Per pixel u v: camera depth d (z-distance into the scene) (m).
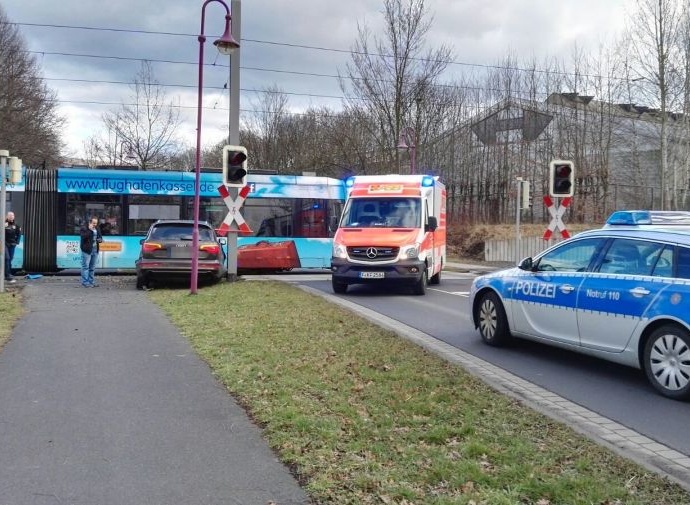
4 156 14.08
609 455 4.58
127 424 5.38
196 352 8.13
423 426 5.21
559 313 7.77
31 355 7.90
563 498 3.86
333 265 15.10
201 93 14.17
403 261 14.78
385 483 4.11
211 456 4.68
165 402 6.00
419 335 9.85
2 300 12.55
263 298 12.95
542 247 29.94
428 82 27.52
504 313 8.80
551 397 6.43
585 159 39.22
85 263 16.20
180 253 15.40
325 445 4.79
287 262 22.12
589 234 7.74
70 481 4.23
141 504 3.90
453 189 41.28
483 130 41.28
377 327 9.69
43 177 20.16
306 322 10.09
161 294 14.24
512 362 8.05
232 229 16.27
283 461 4.57
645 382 7.09
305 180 22.45
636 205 38.97
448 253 36.84
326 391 6.19
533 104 40.34
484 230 36.62
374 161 30.44
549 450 4.67
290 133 48.38
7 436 5.07
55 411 5.71
